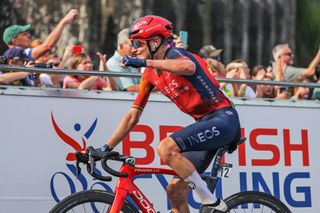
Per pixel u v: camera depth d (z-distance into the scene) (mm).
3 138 6012
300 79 9484
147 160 6480
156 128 6527
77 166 5301
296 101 7000
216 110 5422
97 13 19312
